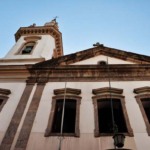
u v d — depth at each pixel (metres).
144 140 8.90
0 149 8.91
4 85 12.96
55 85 12.56
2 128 10.02
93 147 8.70
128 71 13.17
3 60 16.72
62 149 8.70
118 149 8.52
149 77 12.78
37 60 16.53
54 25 23.55
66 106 11.23
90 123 9.88
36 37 21.50
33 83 12.80
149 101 11.21
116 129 8.54
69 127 10.18
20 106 11.08
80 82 12.68
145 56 14.42
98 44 15.76
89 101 11.20
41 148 8.83
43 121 10.16
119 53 15.00
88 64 14.32
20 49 19.33
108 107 11.10
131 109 10.57
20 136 9.41
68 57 14.73
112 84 12.39
